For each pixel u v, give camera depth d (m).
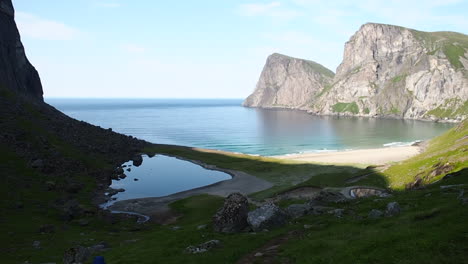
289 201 63.62
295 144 192.12
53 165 89.19
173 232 42.78
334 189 70.44
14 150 86.88
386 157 135.25
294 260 22.42
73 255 33.34
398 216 28.03
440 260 17.61
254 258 24.20
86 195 80.00
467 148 71.25
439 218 23.17
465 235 19.36
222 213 35.94
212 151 150.88
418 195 36.34
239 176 106.75
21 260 35.69
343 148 176.12
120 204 77.12
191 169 119.31
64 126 131.50
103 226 58.34
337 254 21.27
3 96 124.75
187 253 28.22
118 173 106.81
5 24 153.75
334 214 35.53
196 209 69.69
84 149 116.38
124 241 44.44
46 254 38.47
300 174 105.50
